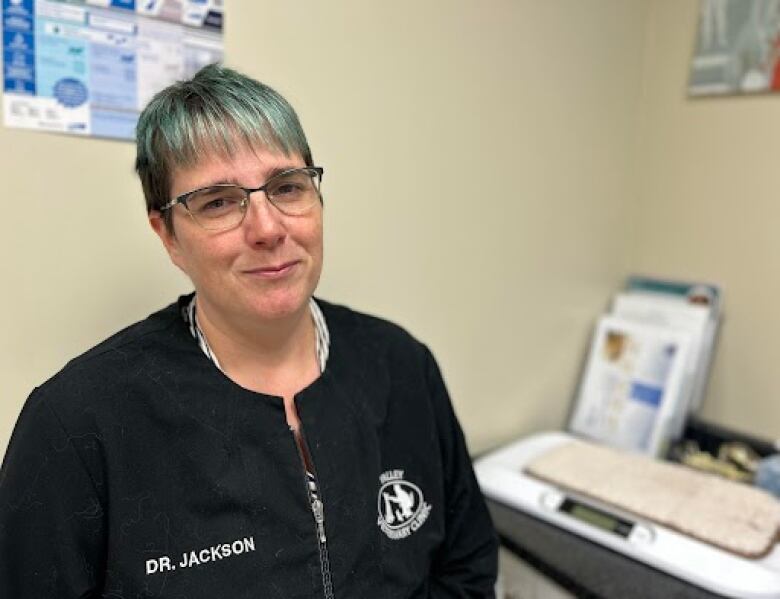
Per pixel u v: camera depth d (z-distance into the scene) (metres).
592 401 1.56
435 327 1.28
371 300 1.16
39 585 0.65
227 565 0.69
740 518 1.09
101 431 0.67
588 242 1.56
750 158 1.40
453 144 1.22
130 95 0.85
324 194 1.06
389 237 1.16
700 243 1.52
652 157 1.58
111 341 0.74
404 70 1.12
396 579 0.82
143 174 0.69
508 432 1.50
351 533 0.77
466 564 0.95
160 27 0.86
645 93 1.57
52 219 0.82
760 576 0.95
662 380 1.46
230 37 0.92
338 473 0.77
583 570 1.07
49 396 0.67
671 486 1.20
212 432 0.72
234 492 0.71
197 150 0.65
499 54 1.25
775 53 1.33
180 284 0.95
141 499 0.68
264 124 0.66
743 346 1.47
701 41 1.44
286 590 0.71
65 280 0.84
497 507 1.22
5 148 0.77
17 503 0.65
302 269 0.70
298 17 0.98
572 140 1.44
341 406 0.81
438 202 1.22
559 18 1.34
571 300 1.56
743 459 1.40
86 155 0.83
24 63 0.77
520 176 1.36
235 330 0.74
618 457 1.31
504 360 1.44
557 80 1.37
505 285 1.40
